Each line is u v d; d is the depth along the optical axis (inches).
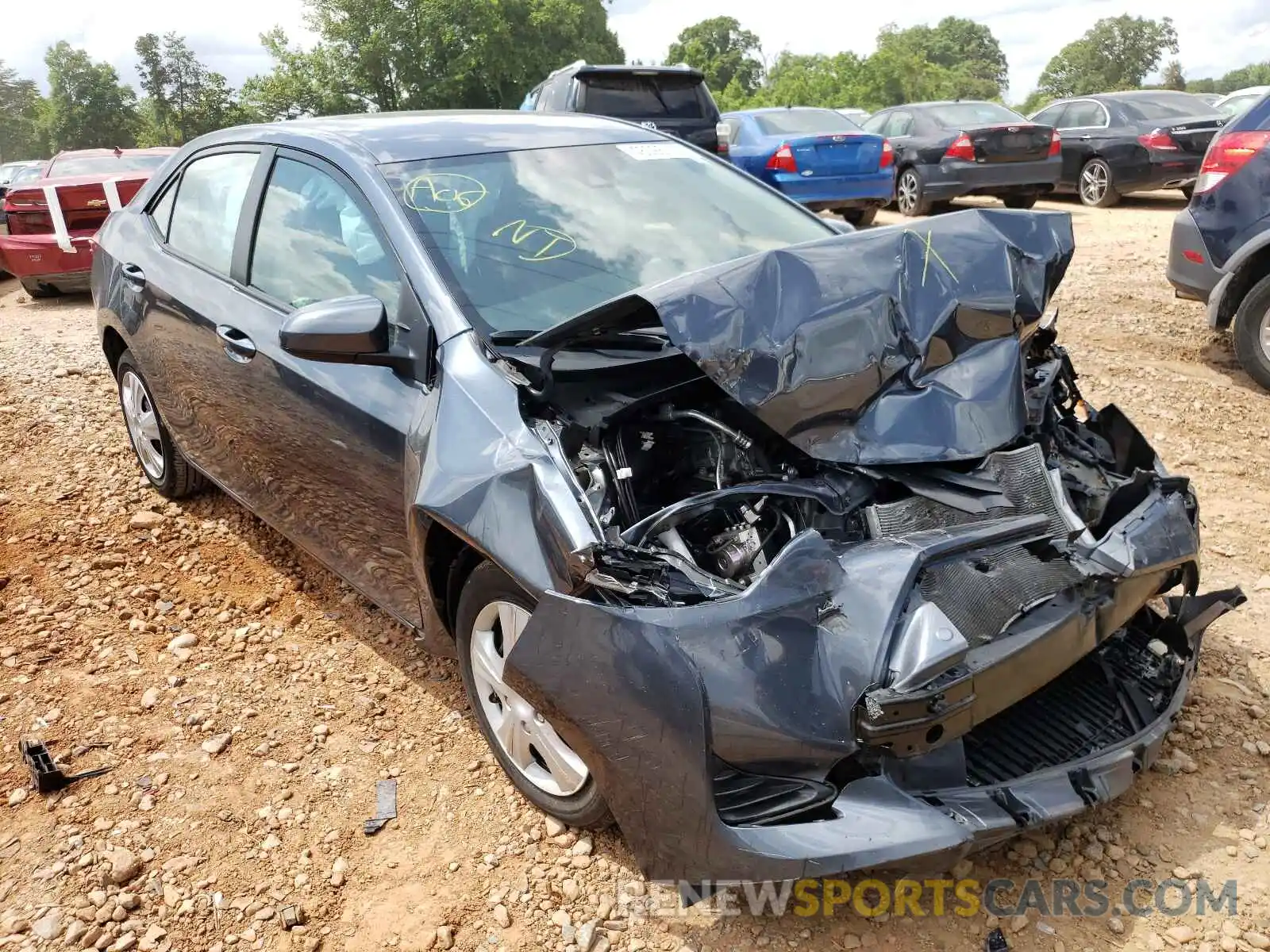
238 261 149.3
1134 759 100.0
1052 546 103.9
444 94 1727.4
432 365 113.4
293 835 111.2
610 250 129.0
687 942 95.8
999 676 90.0
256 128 160.7
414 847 108.9
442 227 124.0
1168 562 106.8
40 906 101.8
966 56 5142.7
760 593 86.2
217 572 168.1
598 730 89.3
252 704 134.0
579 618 89.3
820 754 84.8
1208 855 103.6
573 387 110.3
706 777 82.6
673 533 96.1
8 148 4603.8
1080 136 534.6
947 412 105.5
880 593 87.8
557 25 1834.4
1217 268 238.5
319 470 130.9
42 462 208.7
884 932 95.7
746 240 139.0
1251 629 143.1
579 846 106.7
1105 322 293.1
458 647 115.8
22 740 125.4
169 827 112.4
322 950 96.4
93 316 354.9
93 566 168.9
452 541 112.3
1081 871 102.2
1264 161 228.5
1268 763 116.5
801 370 100.4
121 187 380.5
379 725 129.1
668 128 425.4
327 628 151.6
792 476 104.1
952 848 83.1
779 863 81.5
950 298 110.8
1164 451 207.6
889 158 467.5
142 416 190.7
